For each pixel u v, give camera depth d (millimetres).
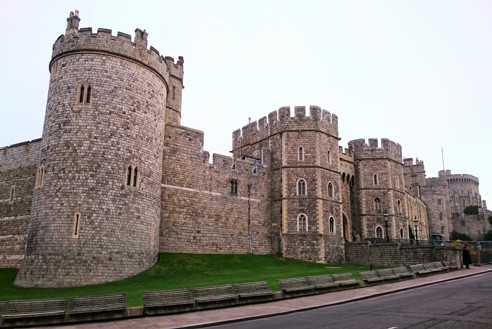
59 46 28672
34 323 14219
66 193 25625
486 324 11812
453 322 12203
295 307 16750
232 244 37875
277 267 33812
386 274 24719
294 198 40562
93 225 25391
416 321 12562
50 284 23953
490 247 38656
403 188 52062
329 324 12766
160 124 31094
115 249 25812
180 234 34375
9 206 35625
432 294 18812
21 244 33562
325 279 21406
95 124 26891
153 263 28953
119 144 27328
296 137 42000
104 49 28016
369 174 50156
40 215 25828
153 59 30484
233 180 39531
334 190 42156
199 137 37531
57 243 24812
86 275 24453
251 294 18062
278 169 42219
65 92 27469
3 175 37188
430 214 86188
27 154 36219
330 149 42938
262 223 40969
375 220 48844
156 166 30062
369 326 12133
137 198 27688
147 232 28203
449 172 118562
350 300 18312
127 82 28531
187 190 35656
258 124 46125
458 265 31797
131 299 18781
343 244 41312
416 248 35812
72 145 26406
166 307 16016
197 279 26250
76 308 14891
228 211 38312
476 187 119625
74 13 28906
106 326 13906
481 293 18422
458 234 92375
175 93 38938
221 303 17266
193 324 13828
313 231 39375
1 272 30609
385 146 50656
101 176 26297
